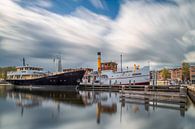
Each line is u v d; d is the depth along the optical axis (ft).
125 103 101.24
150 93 111.96
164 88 152.97
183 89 95.45
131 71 232.32
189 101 103.09
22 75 283.79
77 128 50.21
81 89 247.09
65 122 57.11
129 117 64.13
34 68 287.48
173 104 93.30
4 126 52.47
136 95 118.52
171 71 407.64
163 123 55.11
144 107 86.43
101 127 50.90
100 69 277.44
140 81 226.38
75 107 88.48
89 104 99.25
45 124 54.65
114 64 286.05
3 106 92.94
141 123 55.36
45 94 165.07
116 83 239.71
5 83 481.46
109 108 84.99
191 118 61.82
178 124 53.93
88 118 62.90
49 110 80.43
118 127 50.96
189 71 327.88
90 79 282.36
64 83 242.78
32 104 99.66
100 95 159.53
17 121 58.70
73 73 244.42
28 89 240.12
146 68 230.48
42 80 254.68
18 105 96.27
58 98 130.82
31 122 57.16
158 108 82.94
